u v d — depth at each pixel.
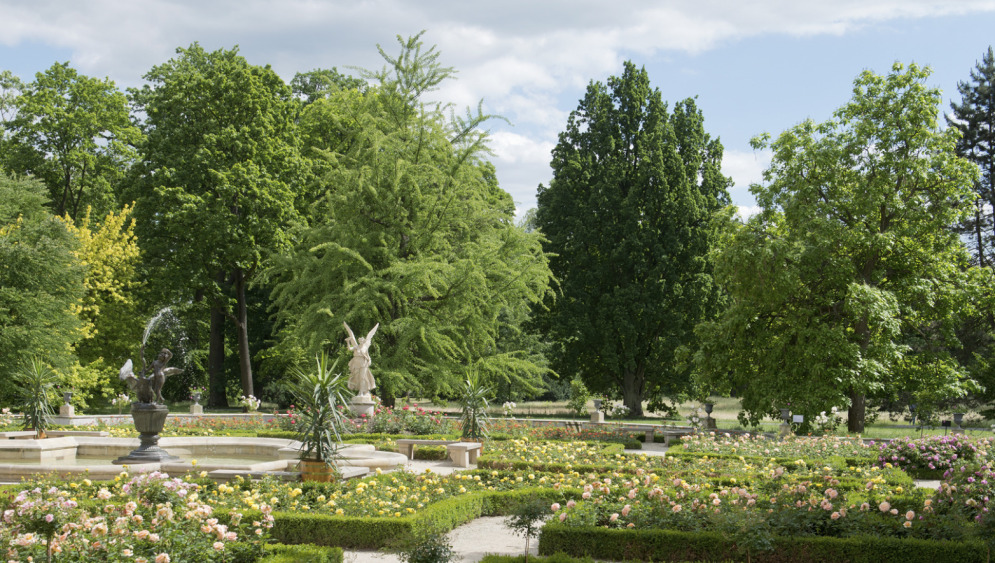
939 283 25.30
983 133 41.22
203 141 33.44
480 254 31.41
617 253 37.03
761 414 26.06
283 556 8.09
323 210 35.25
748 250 24.88
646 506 10.30
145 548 7.52
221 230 32.06
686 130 40.00
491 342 33.34
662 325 36.81
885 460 18.00
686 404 51.38
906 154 25.19
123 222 33.91
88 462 16.47
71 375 29.47
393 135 32.75
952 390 25.14
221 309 37.16
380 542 10.27
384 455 16.84
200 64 37.69
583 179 39.66
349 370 24.97
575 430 24.77
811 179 25.98
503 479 13.93
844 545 9.05
